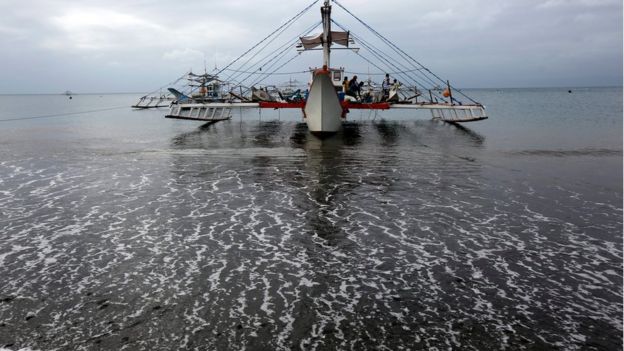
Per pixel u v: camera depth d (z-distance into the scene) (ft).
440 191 37.24
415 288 20.47
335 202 34.06
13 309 18.44
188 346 15.93
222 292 19.90
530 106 198.49
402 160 51.98
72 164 50.29
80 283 20.75
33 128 98.27
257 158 53.83
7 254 24.12
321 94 72.69
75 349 15.78
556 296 19.79
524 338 16.63
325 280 21.20
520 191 37.24
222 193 36.86
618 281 21.21
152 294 19.70
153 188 38.65
